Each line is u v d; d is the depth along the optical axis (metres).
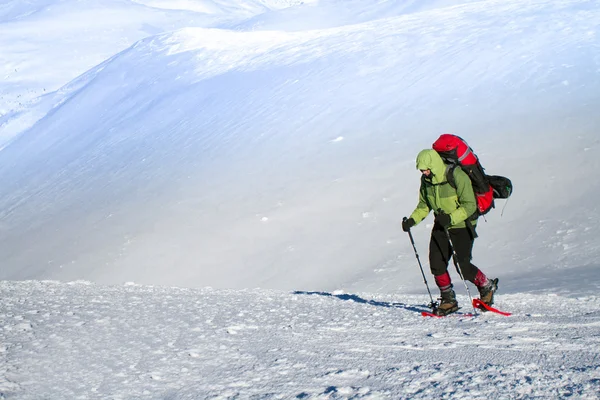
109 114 92.88
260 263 39.41
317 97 68.06
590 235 31.50
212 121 72.06
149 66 104.62
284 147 58.72
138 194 58.31
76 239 52.78
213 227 46.50
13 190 76.25
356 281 32.81
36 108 129.12
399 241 37.69
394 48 76.62
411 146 52.12
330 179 49.50
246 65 89.25
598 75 54.91
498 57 64.38
